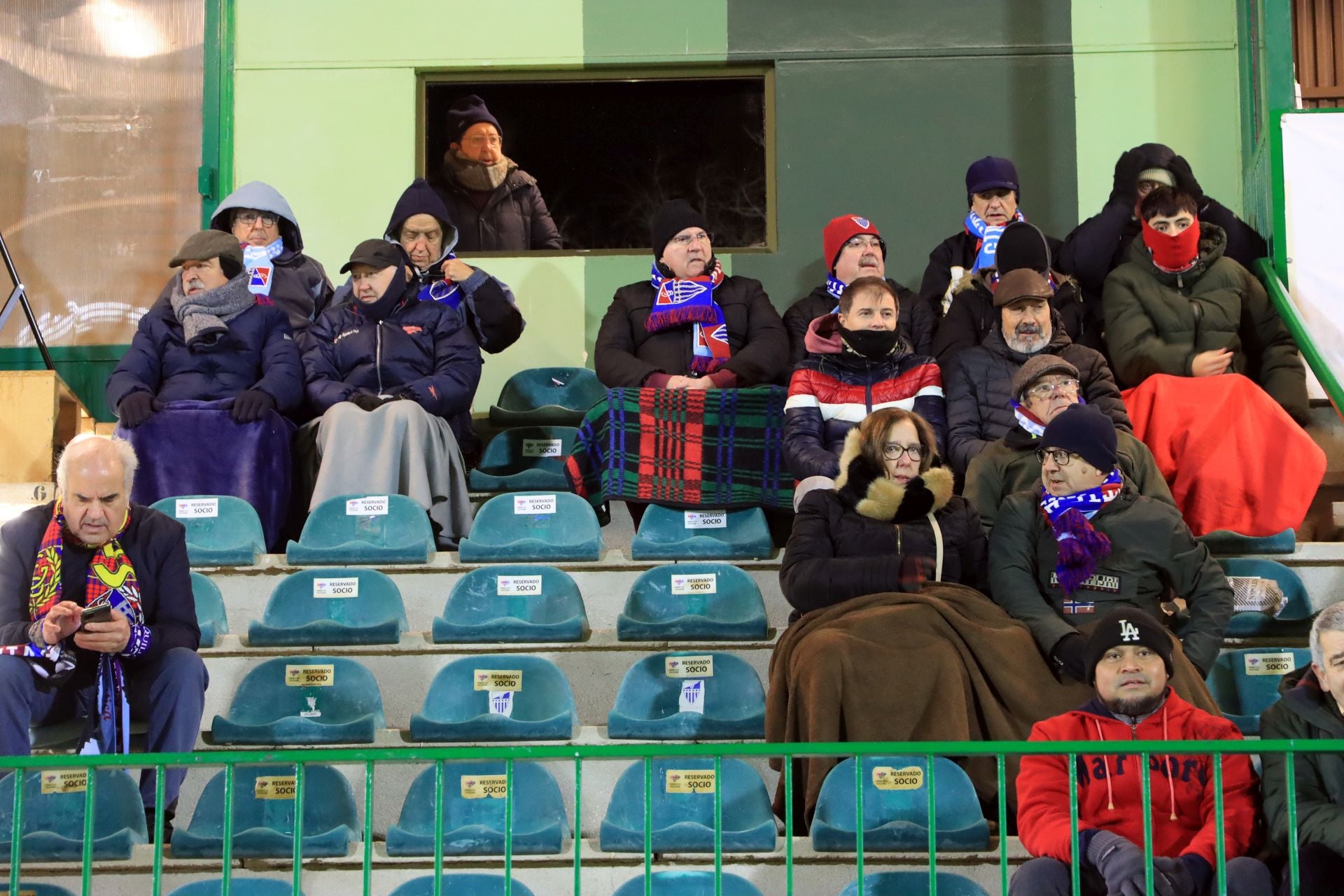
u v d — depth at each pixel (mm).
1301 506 18484
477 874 13867
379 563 18422
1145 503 16391
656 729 15672
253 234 22594
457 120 25656
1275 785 12977
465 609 17578
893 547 16297
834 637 14969
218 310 20578
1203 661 15656
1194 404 19141
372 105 25688
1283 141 22562
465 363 21078
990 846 13977
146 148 26188
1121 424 18516
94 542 15602
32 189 26156
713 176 25828
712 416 19703
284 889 13734
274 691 16438
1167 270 20781
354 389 20812
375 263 21156
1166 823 13141
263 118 25656
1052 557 16266
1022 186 25266
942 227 25203
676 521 19297
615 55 25719
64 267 26000
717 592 17594
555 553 18484
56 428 21844
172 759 11789
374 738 15812
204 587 17734
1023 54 25547
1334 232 22234
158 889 11844
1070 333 21047
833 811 14211
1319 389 21672
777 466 19469
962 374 19375
